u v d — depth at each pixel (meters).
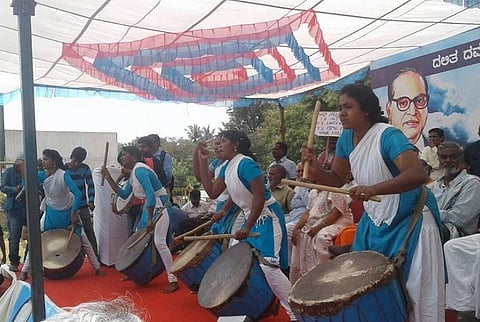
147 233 5.50
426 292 2.62
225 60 6.48
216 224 4.71
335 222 4.77
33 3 2.46
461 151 4.29
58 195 6.32
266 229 3.88
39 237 2.40
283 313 4.41
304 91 9.90
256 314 3.76
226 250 4.09
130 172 6.23
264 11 5.15
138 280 5.57
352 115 2.68
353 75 8.91
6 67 7.28
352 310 2.38
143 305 4.88
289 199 6.14
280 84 8.20
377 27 6.13
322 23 5.89
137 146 6.46
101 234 7.01
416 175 2.47
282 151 7.71
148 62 5.81
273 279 3.76
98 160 19.03
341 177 2.96
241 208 4.07
